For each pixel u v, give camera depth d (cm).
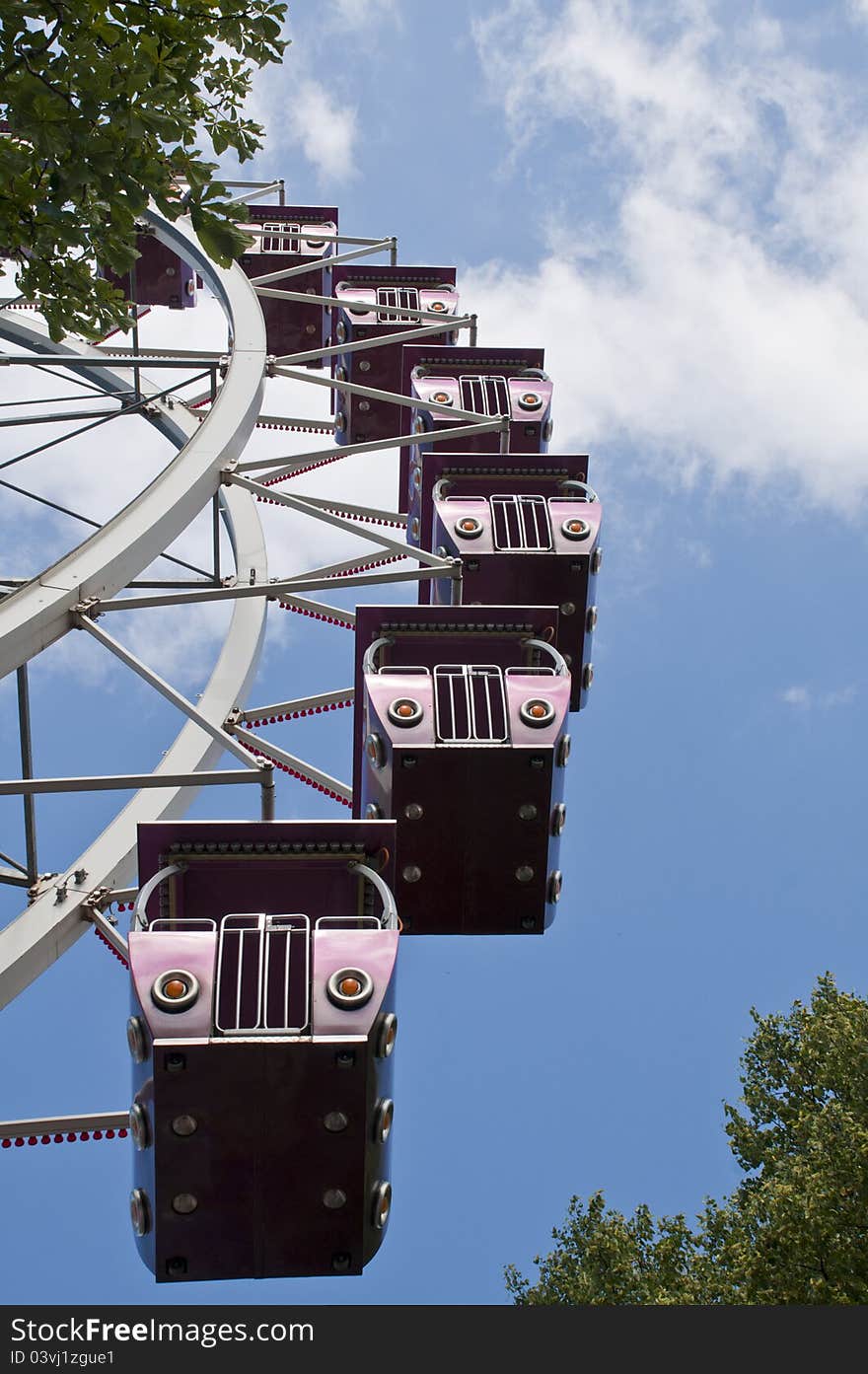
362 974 1235
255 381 2205
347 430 3128
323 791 1947
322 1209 1219
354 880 1390
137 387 2269
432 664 1800
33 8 1243
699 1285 2489
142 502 1812
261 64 1439
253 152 1502
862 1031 2545
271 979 1257
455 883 1638
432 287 3331
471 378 2634
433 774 1614
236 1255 1222
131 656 1564
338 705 2059
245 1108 1196
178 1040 1184
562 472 2269
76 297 1480
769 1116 2773
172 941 1251
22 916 1567
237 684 2128
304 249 3469
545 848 1636
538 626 1795
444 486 2253
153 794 1873
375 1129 1220
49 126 1274
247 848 1383
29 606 1536
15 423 2086
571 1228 2930
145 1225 1227
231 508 2555
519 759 1614
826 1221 2234
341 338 3222
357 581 1900
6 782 1400
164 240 2875
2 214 1370
